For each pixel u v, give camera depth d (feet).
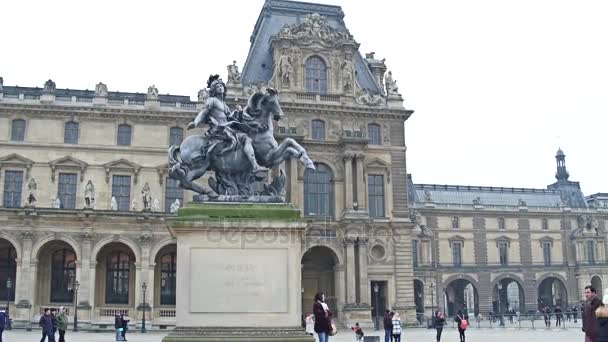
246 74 278.26
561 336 198.39
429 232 452.35
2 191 253.03
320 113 271.69
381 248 267.80
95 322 236.22
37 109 258.37
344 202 265.13
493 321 323.16
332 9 307.99
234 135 58.03
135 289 243.19
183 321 52.75
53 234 237.25
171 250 257.75
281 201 56.49
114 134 264.52
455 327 280.31
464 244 466.29
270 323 53.26
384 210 271.28
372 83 294.66
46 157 258.16
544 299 498.69
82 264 237.04
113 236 242.17
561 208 492.54
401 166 276.62
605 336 46.24
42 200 254.88
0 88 263.49
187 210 54.24
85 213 238.27
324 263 269.23
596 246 488.44
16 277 234.17
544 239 484.74
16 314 228.22
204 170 57.88
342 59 280.92
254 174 58.08
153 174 264.72
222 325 52.80
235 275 53.57
